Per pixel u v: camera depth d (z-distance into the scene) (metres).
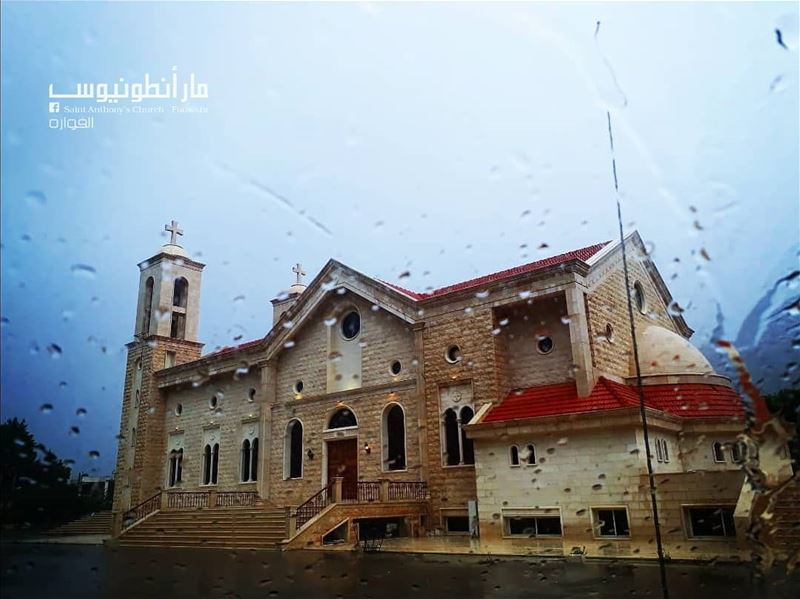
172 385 35.50
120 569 15.30
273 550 20.31
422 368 24.48
